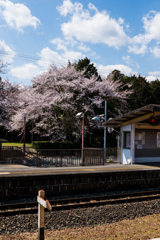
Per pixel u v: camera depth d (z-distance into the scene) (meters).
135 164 16.22
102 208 8.83
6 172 11.68
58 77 33.75
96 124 33.66
